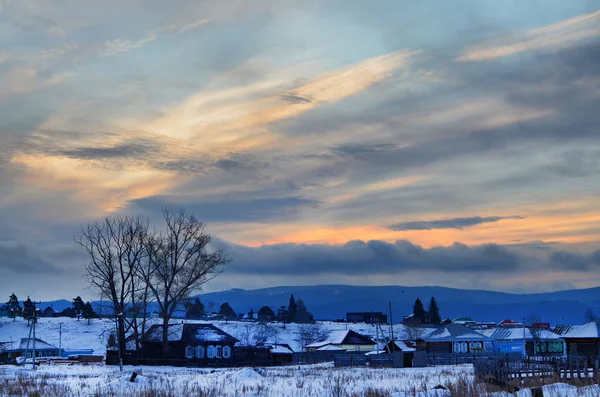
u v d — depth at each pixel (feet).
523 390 91.71
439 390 98.37
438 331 383.45
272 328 536.83
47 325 529.04
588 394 85.25
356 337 446.60
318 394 108.99
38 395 102.32
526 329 375.04
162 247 279.69
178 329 295.28
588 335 276.82
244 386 123.65
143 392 108.99
